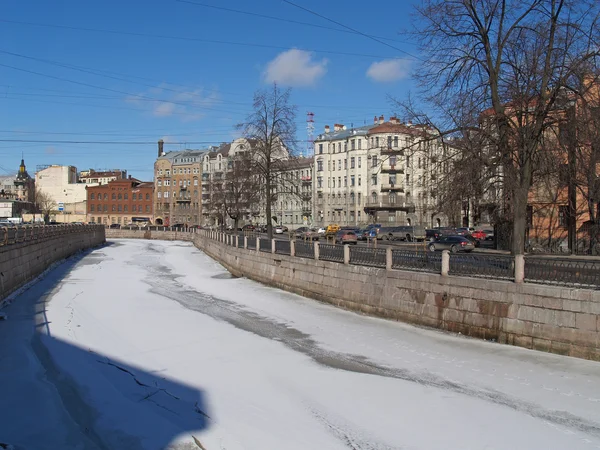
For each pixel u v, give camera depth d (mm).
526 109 20312
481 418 9312
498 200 22516
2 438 8547
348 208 80938
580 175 22219
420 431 8781
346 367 12648
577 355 12227
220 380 11664
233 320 18594
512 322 13656
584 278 12273
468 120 20938
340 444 8289
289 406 10039
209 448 8133
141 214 117125
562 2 19812
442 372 12016
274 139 41562
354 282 19953
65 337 15555
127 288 26891
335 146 84000
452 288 15539
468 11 21547
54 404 10094
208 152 109812
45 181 130250
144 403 10219
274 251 27484
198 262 43938
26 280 26422
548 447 8109
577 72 19000
